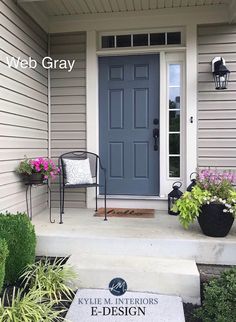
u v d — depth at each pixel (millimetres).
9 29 3260
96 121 4301
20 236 2617
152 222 3559
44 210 4199
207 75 4102
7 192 3229
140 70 4297
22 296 2451
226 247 2898
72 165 3873
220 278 2381
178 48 4105
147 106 4301
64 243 3074
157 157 4305
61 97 4363
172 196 3895
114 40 4289
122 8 4012
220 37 4059
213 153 4117
